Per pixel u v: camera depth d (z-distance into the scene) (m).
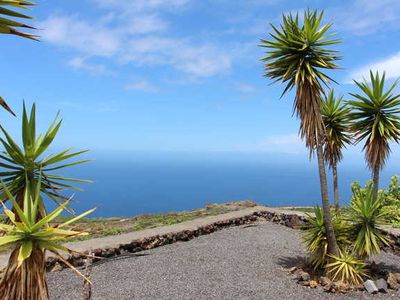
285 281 8.22
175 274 8.17
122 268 8.32
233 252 10.31
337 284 7.79
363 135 9.66
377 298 7.40
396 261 10.23
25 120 3.05
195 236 12.08
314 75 7.89
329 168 12.41
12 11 2.60
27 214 2.96
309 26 8.18
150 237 10.47
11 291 2.90
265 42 8.35
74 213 3.01
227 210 16.41
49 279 7.30
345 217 8.91
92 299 6.47
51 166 3.18
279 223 15.12
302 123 8.31
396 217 12.64
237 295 7.18
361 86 9.34
